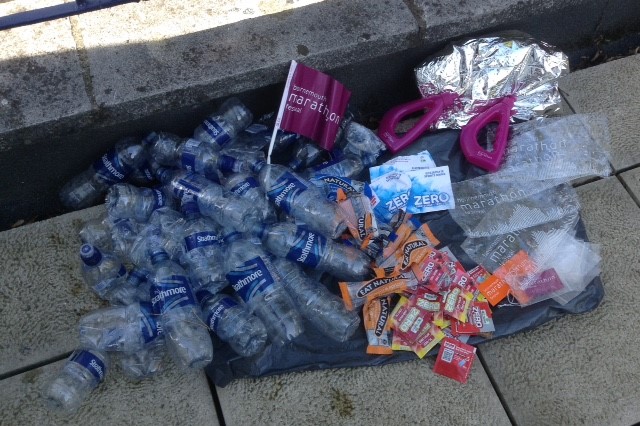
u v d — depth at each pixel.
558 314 1.79
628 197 2.05
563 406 1.69
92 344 1.70
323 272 1.85
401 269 1.79
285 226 1.81
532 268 1.84
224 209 1.83
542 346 1.77
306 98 1.94
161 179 2.01
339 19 2.00
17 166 1.91
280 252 1.80
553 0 2.13
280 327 1.73
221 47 1.92
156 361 1.71
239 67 1.90
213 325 1.71
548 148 2.08
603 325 1.80
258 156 2.01
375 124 2.30
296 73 1.92
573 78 2.33
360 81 2.17
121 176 2.01
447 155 2.08
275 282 1.74
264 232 1.80
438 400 1.69
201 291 1.76
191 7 1.97
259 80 1.94
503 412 1.68
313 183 1.93
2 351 1.75
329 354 1.73
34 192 2.04
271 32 1.96
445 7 2.04
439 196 1.97
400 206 1.95
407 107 2.10
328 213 1.85
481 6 2.06
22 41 1.87
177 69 1.88
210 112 2.05
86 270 1.79
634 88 2.30
